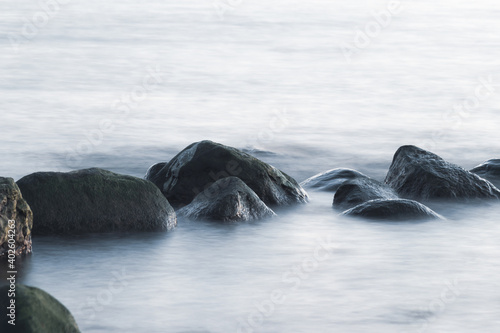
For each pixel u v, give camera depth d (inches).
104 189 475.2
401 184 582.6
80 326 332.2
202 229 486.3
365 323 338.3
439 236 476.4
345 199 555.5
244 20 2133.4
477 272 406.9
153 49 1620.3
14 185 426.9
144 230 474.9
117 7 2383.1
